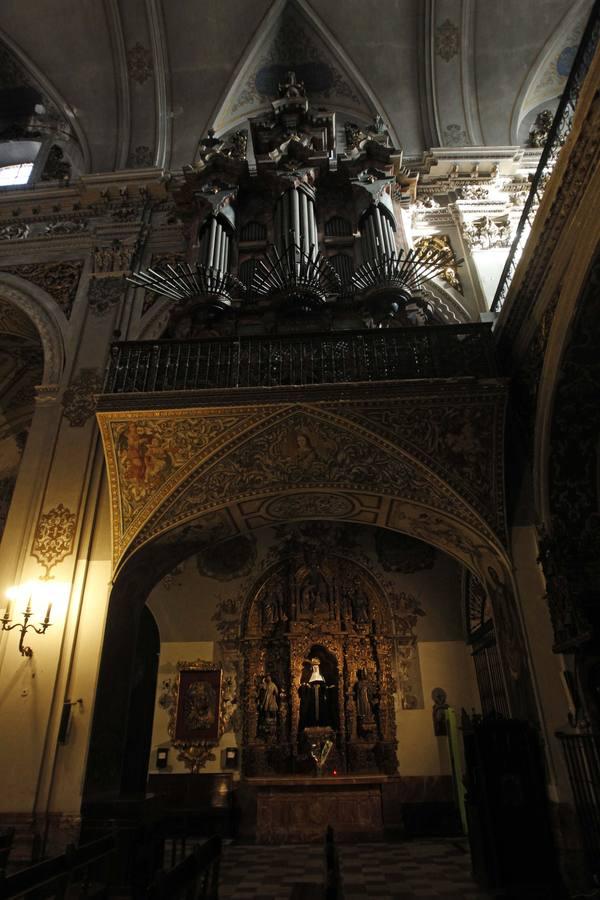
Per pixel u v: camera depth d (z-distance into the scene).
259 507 7.91
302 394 7.15
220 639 10.53
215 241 9.93
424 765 9.61
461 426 7.17
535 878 5.73
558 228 6.02
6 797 6.36
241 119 13.15
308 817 8.74
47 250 10.89
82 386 8.95
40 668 6.96
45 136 13.30
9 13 12.12
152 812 6.74
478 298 9.73
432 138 12.10
